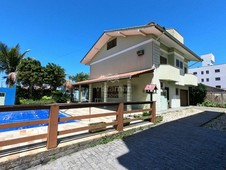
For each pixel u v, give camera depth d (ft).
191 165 11.98
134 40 47.14
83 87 76.74
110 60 57.67
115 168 11.55
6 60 71.46
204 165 11.97
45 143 13.89
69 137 16.06
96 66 67.10
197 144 16.87
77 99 80.43
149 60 41.27
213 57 171.01
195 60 65.31
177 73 44.96
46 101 61.36
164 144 16.84
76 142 14.71
